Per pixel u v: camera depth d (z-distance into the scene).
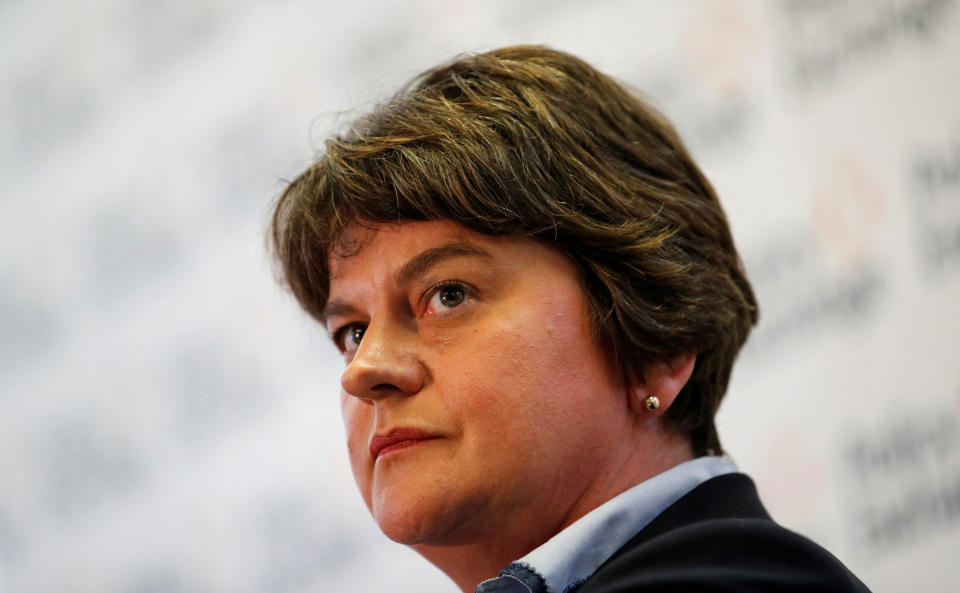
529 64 4.97
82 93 12.52
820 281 8.29
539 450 4.30
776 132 8.62
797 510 8.16
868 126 8.27
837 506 8.02
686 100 9.07
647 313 4.55
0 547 12.28
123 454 11.62
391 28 10.62
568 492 4.45
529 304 4.38
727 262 5.13
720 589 3.51
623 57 9.44
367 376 4.36
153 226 11.79
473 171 4.39
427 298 4.46
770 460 8.31
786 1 8.70
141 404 11.59
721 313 4.87
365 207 4.50
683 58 9.13
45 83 12.79
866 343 8.05
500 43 10.07
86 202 12.30
